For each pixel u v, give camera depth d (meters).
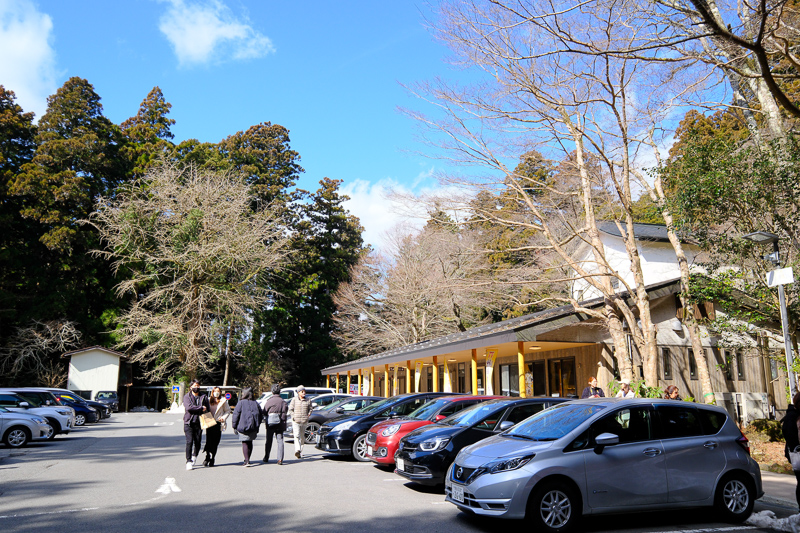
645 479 6.99
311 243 58.81
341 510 7.69
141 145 52.97
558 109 15.23
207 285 38.06
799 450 6.98
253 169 53.00
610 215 17.91
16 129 45.59
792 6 11.89
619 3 11.21
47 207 43.75
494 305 32.47
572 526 6.68
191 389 11.67
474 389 19.39
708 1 10.34
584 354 18.64
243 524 6.79
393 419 12.52
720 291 13.21
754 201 12.43
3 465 12.05
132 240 38.72
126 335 37.94
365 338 45.56
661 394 14.55
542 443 7.06
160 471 11.20
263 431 22.89
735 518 7.39
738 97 15.30
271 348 54.31
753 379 20.09
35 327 41.41
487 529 6.86
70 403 25.66
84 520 6.95
